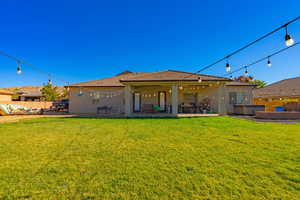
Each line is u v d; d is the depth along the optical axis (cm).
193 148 364
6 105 1323
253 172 239
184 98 1473
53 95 2695
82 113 1413
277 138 456
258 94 1828
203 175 231
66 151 346
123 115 1202
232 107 1383
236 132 549
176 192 188
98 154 326
